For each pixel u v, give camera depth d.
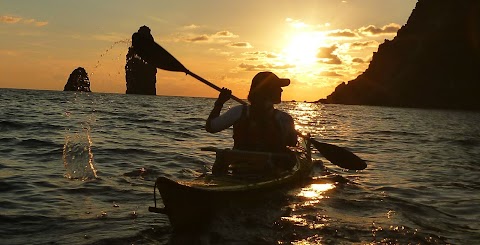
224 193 4.19
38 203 4.72
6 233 3.74
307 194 5.26
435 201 5.36
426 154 10.90
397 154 10.75
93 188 5.47
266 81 4.74
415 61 111.31
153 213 4.42
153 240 3.62
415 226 4.16
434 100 103.06
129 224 4.03
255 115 4.79
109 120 18.88
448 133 20.62
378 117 41.38
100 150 8.95
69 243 3.50
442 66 104.56
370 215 4.50
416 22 114.38
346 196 5.33
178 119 21.72
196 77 5.63
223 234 3.71
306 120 30.23
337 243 3.61
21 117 18.16
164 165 7.45
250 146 4.91
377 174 7.36
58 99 49.78
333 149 5.99
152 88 103.50
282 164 4.85
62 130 13.16
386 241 3.69
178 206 3.78
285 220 4.13
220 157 4.98
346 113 51.94
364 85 126.25
